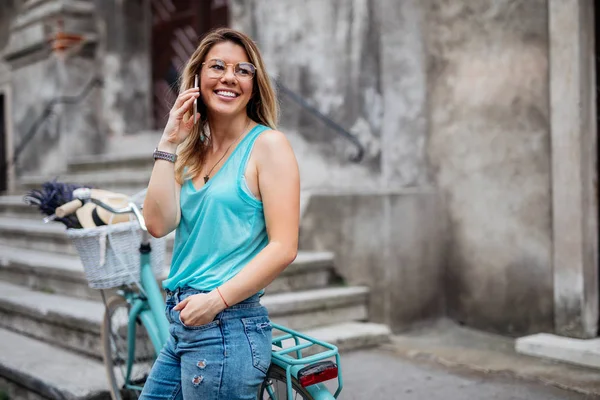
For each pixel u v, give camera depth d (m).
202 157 2.22
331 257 4.92
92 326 3.90
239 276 1.97
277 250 1.98
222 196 2.06
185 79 2.22
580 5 4.12
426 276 4.95
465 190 4.89
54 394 3.42
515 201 4.57
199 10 7.68
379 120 5.36
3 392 3.87
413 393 3.50
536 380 3.67
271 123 2.25
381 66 5.32
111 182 6.74
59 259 5.28
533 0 4.43
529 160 4.48
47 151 8.49
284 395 2.18
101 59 8.41
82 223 2.97
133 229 2.96
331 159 5.70
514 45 4.54
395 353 4.26
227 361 2.00
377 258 4.75
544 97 4.38
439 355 4.20
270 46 6.16
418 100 5.13
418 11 5.12
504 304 4.64
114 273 2.95
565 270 4.20
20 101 9.04
